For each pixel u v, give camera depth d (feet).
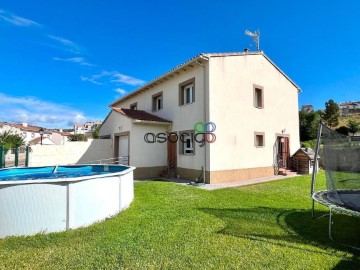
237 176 41.37
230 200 25.14
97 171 34.04
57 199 15.56
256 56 46.98
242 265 11.34
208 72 38.96
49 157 53.36
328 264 11.50
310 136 97.96
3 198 14.57
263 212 20.53
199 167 39.81
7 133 130.11
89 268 11.03
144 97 57.47
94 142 55.62
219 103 39.83
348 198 17.85
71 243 13.75
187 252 12.63
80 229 15.88
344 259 12.02
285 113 52.95
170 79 47.93
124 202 20.80
